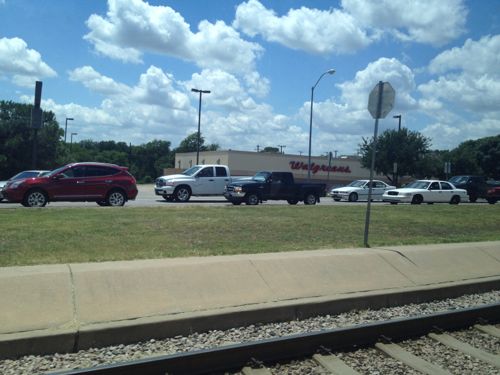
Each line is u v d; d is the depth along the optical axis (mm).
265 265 7453
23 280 5898
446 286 7707
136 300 5914
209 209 17125
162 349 5059
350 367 4863
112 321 5332
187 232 10906
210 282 6645
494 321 6633
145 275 6516
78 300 5699
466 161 81562
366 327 5539
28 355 4770
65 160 63094
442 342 5703
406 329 5852
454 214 18969
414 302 7328
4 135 57375
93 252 8031
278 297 6508
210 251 8477
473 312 6445
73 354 4879
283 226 12633
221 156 66500
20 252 7832
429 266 8664
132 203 23141
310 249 9148
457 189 31359
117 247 8609
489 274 8695
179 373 4500
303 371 4766
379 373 4785
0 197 20547
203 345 5199
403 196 29469
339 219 15031
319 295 6738
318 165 69938
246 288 6652
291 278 7188
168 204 22188
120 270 6523
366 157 59406
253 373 4586
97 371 4145
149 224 11969
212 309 5895
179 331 5500
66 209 15438
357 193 32906
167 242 9375
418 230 13367
